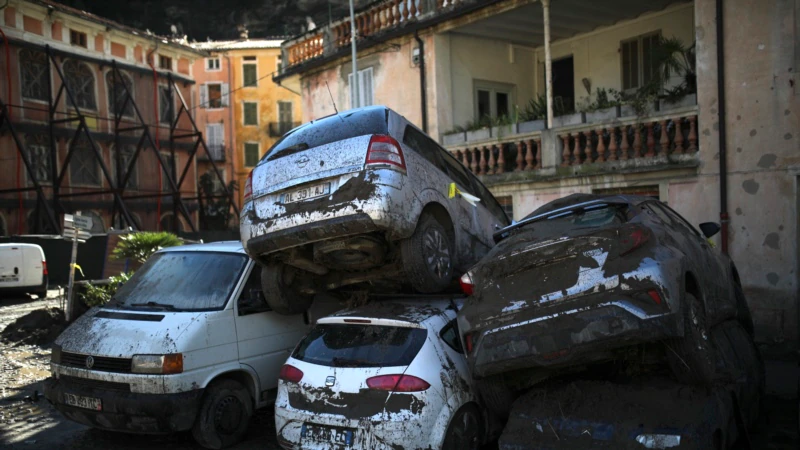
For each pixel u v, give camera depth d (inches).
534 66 661.9
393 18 636.7
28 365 376.5
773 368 318.3
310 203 219.6
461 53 605.0
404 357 196.7
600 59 591.2
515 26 581.3
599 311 173.6
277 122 1925.4
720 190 387.5
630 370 198.8
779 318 365.1
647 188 435.8
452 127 595.2
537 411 190.5
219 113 1910.7
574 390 191.8
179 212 1472.7
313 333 222.5
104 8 2016.5
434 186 243.3
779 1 366.3
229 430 238.7
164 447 242.4
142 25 2091.5
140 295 268.1
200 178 1836.9
